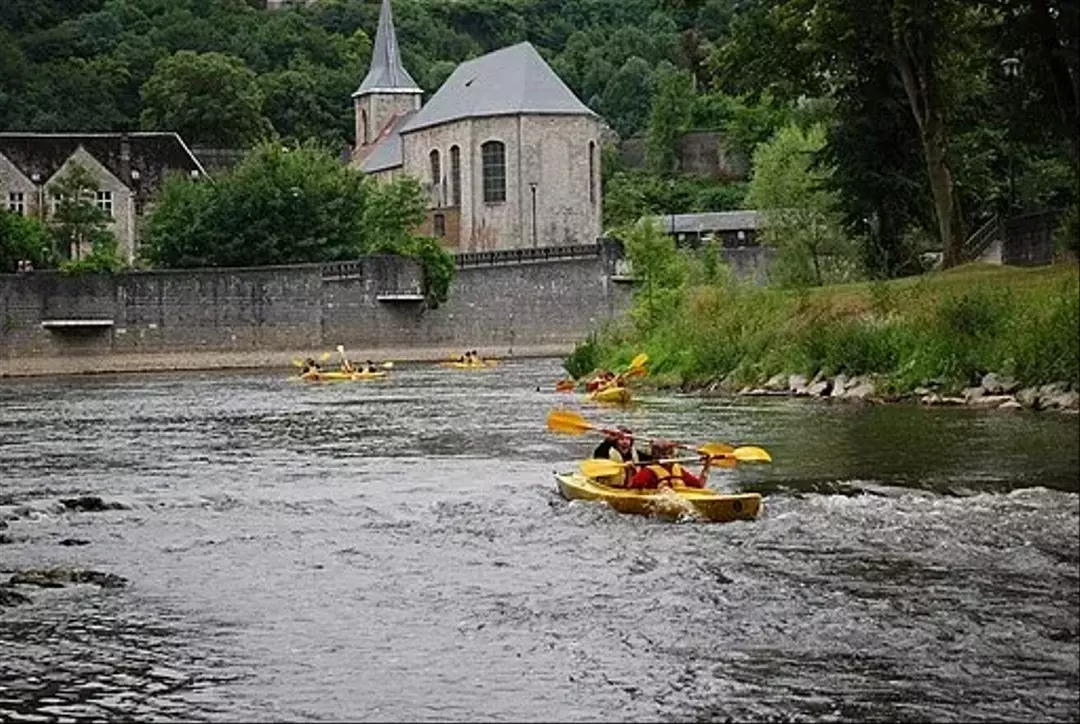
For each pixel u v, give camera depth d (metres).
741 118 167.25
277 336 107.62
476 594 19.83
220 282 106.00
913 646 16.55
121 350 103.88
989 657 16.06
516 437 42.34
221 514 27.98
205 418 54.03
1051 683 15.14
